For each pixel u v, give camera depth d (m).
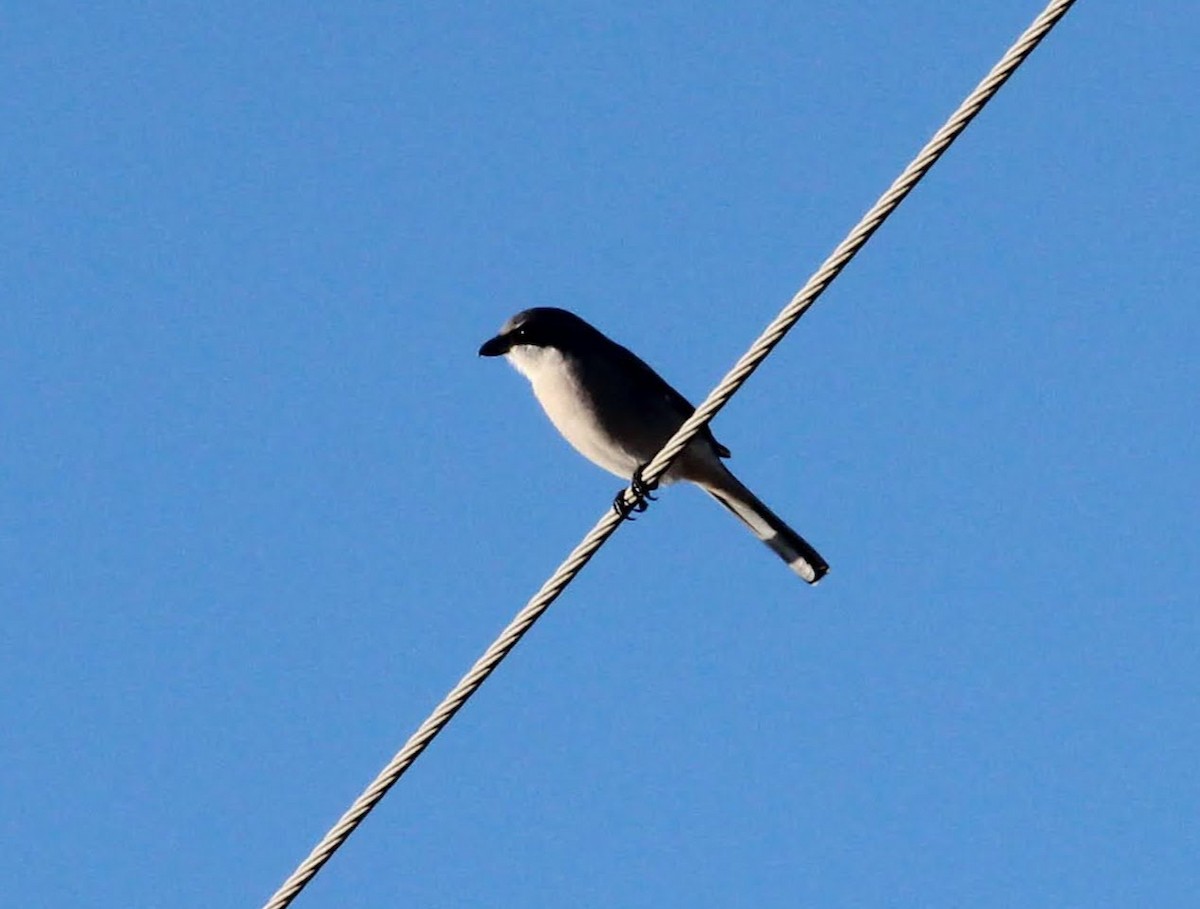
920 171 9.00
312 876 9.63
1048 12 8.48
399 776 9.80
